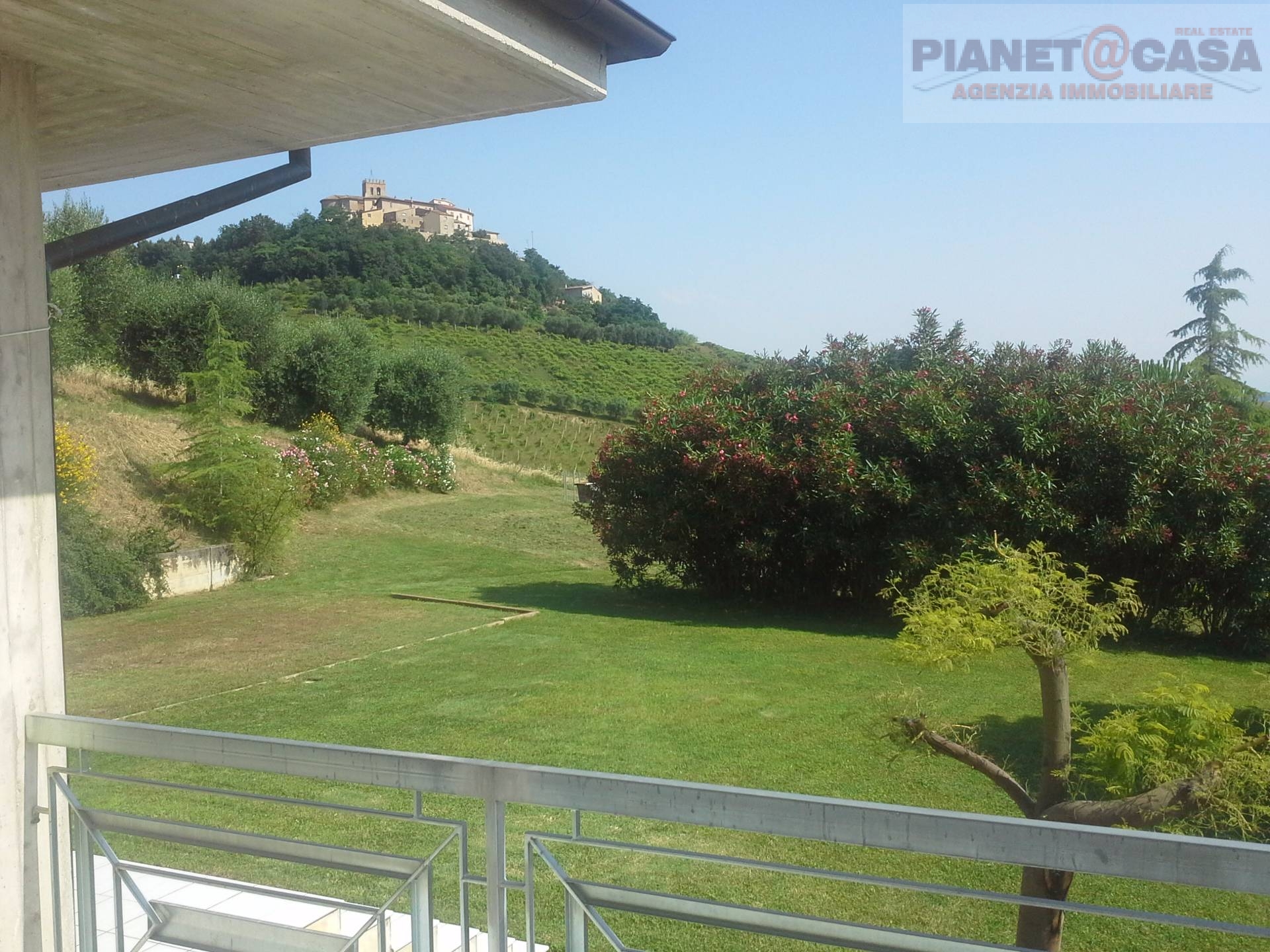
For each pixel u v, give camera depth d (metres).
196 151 3.38
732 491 11.37
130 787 5.49
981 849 1.49
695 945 3.84
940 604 4.25
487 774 1.85
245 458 13.84
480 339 57.44
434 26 2.16
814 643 9.55
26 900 2.52
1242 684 8.08
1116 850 1.42
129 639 9.68
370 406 25.80
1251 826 3.54
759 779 5.59
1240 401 12.06
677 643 9.48
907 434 10.45
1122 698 7.44
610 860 4.61
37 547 2.57
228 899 3.64
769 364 12.42
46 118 2.98
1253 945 3.81
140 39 2.29
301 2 2.04
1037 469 10.04
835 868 4.56
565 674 8.13
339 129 3.08
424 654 8.92
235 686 7.80
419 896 1.98
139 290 21.00
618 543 12.25
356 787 5.57
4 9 2.14
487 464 27.62
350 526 18.28
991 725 6.60
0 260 2.48
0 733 2.46
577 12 2.36
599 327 65.56
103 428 16.11
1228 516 9.49
